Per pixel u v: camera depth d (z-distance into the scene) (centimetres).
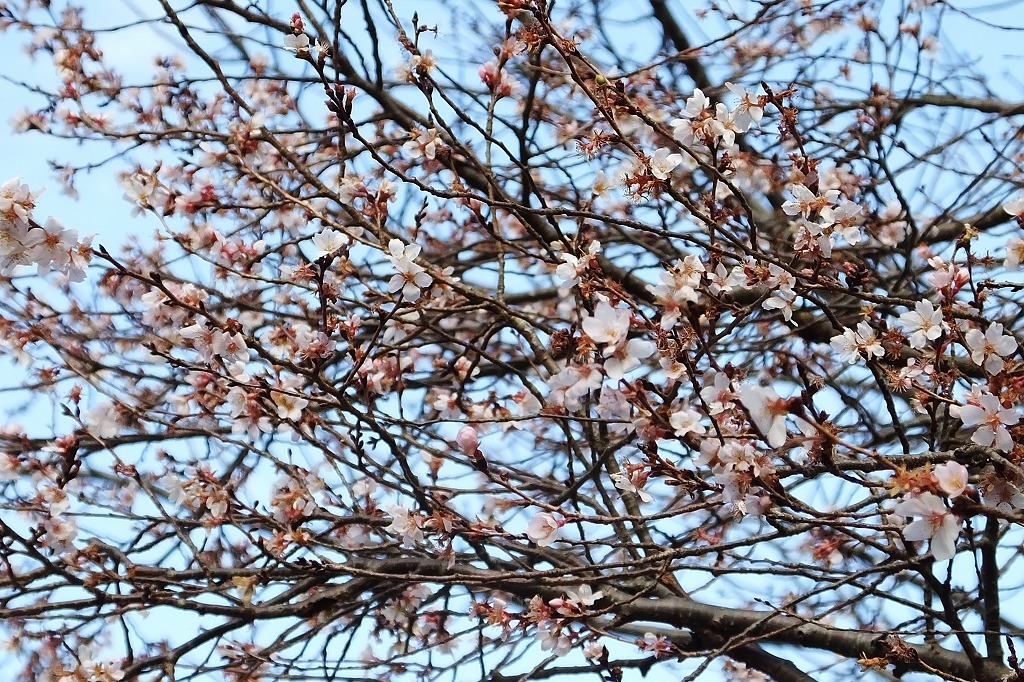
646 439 283
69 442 399
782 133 363
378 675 464
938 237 561
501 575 337
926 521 253
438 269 407
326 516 409
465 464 426
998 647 390
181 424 513
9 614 375
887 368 321
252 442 509
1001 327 283
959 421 364
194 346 357
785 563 341
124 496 523
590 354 289
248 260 435
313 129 563
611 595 438
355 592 452
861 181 535
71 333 525
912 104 593
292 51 351
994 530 381
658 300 304
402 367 464
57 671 402
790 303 336
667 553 323
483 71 439
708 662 357
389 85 596
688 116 336
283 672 438
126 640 420
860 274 342
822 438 262
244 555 522
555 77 595
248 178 504
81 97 551
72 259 313
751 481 281
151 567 432
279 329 387
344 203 392
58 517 390
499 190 421
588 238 438
